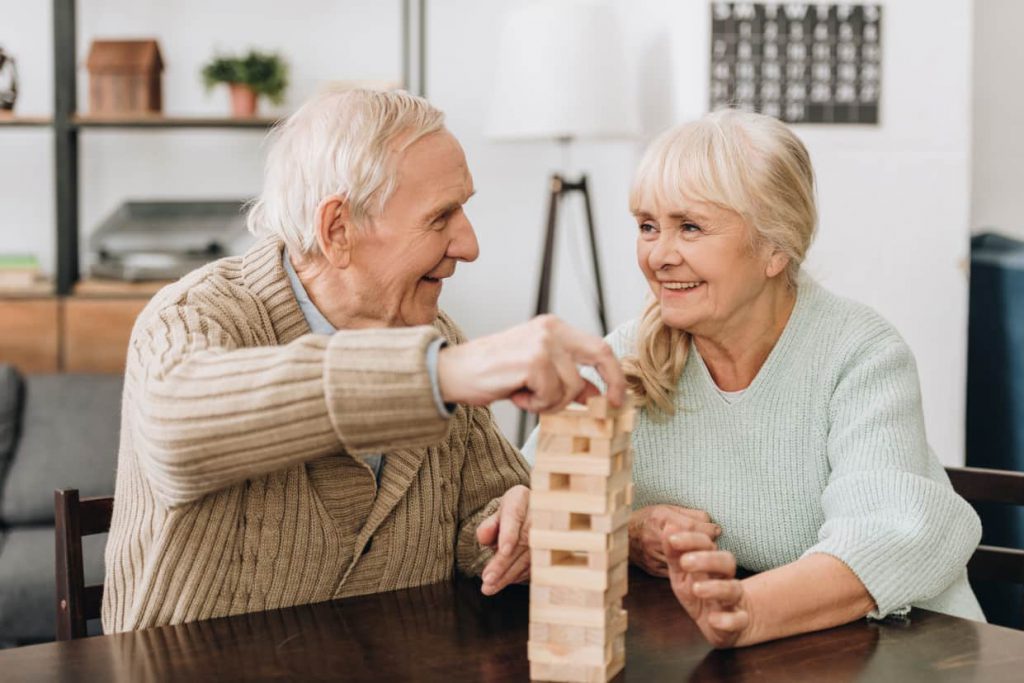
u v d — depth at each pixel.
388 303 1.31
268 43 3.96
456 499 1.48
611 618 1.00
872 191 3.02
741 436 1.47
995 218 3.55
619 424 0.97
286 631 1.14
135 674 1.02
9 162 3.89
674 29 3.22
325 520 1.33
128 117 3.57
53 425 3.21
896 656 1.07
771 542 1.46
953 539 1.24
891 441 1.35
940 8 2.99
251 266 1.32
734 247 1.37
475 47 4.05
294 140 1.30
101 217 3.93
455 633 1.13
